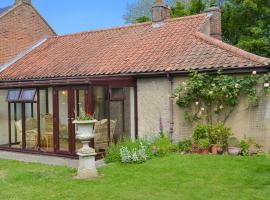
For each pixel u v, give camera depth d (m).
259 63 12.23
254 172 9.80
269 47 25.17
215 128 12.54
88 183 9.70
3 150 16.25
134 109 15.15
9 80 18.61
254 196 7.96
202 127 12.84
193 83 13.30
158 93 14.53
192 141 13.25
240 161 10.97
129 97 15.27
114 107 15.71
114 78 14.56
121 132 15.47
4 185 9.84
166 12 19.72
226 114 13.00
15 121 16.77
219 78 12.88
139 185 9.27
